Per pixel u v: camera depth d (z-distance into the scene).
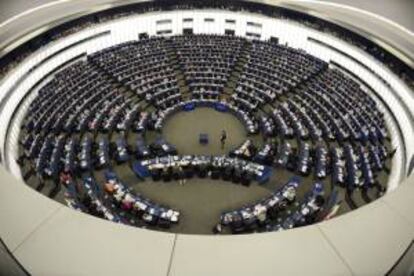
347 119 28.45
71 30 36.97
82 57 37.88
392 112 29.61
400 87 29.50
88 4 37.28
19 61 31.78
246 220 20.17
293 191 22.02
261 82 33.59
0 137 25.72
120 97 30.41
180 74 35.66
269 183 23.97
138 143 26.25
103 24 38.47
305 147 25.67
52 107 28.89
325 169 23.91
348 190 22.61
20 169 23.62
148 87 32.31
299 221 19.91
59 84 32.09
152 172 23.70
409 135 25.84
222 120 30.47
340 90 32.50
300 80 33.94
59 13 34.81
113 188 21.83
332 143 26.81
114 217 19.91
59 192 22.02
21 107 29.95
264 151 25.41
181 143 27.83
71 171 23.12
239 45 40.22
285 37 40.72
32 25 32.16
